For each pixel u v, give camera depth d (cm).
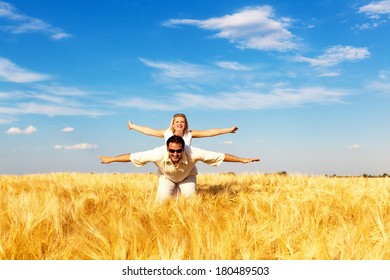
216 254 305
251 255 312
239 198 605
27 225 369
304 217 413
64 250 335
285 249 345
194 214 415
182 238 339
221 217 421
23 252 329
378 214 425
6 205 503
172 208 491
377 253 304
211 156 616
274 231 363
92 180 934
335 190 720
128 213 450
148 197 646
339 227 399
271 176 973
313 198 566
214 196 620
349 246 314
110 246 328
